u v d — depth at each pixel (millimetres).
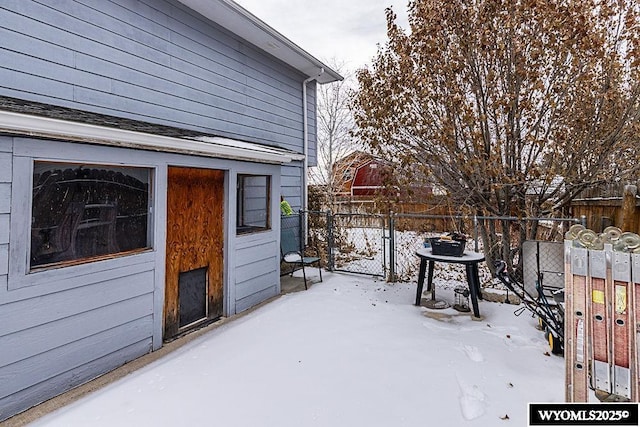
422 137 5406
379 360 2996
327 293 5145
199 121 5184
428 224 8133
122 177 3086
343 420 2213
